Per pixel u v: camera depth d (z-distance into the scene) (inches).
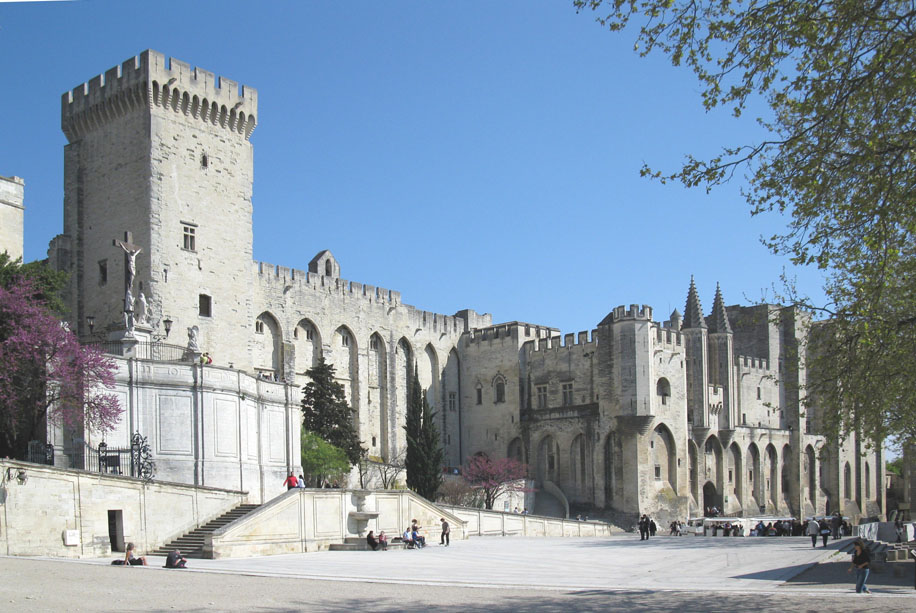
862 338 1006.4
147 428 1820.9
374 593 986.7
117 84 2470.5
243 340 2603.3
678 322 3799.2
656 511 3299.7
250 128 2696.9
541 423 3619.6
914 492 3946.9
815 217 900.0
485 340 3878.0
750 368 3969.0
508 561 1551.4
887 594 1024.2
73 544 1398.9
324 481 2495.1
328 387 2775.6
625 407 3321.9
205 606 845.2
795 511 4062.5
